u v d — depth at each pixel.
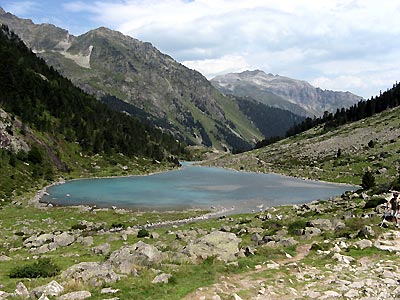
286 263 24.77
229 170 195.38
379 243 27.17
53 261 32.50
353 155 151.50
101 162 173.00
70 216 71.81
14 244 47.62
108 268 23.08
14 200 90.69
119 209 81.19
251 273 22.05
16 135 140.75
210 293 18.09
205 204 89.31
